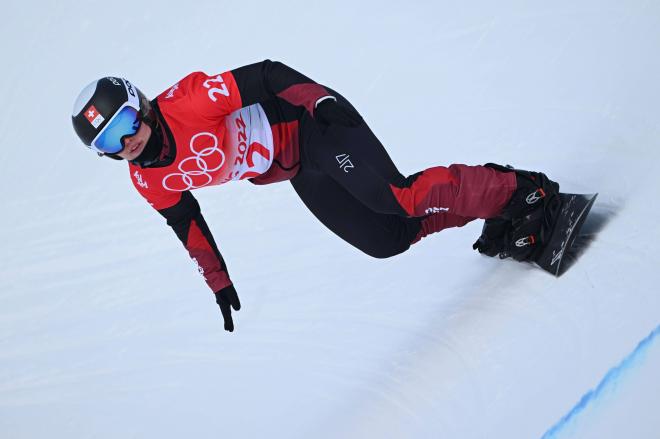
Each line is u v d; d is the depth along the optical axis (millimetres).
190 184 9352
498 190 9586
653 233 9312
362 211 10273
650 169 10500
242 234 15031
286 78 8555
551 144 12773
